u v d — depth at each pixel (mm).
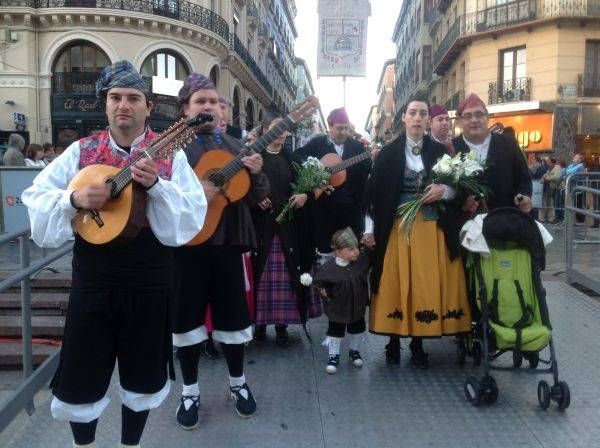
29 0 20656
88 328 2271
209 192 2992
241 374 3244
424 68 37719
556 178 13266
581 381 3652
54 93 21359
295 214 4395
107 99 2324
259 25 37562
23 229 3363
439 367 3965
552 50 21219
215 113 3260
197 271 3098
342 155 5004
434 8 34719
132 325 2316
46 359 4004
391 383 3688
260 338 4555
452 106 27250
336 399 3445
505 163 3898
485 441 2926
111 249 2246
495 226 3363
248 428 3082
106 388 2369
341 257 3871
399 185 3785
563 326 4695
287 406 3350
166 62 22578
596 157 21031
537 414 3227
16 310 5164
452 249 3740
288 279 4324
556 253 8430
